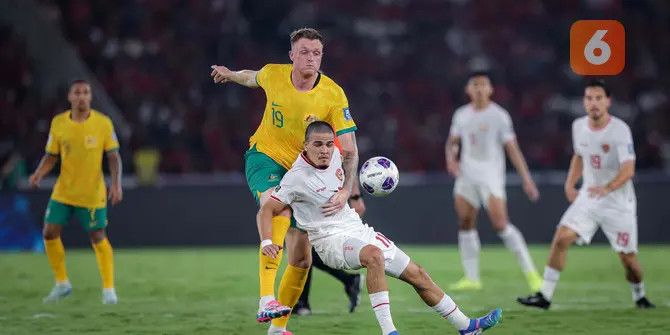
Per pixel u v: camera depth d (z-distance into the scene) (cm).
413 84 8588
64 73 7819
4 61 7756
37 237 6000
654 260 5228
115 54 8425
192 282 4347
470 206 4278
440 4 9406
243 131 7831
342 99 2647
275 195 2444
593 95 3362
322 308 3472
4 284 4288
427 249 5975
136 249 6047
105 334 2853
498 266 5109
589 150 3422
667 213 6066
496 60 8969
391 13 9344
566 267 4969
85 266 5031
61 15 8562
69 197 3625
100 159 3659
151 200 6072
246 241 6103
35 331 2916
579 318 3156
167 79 8281
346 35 9062
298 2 9238
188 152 7612
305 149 2448
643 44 8969
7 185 6266
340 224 2455
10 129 7262
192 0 8931
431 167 7825
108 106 7612
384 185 2570
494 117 4278
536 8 9350
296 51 2608
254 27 9094
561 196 6078
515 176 6500
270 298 2461
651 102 8638
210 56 8675
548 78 8825
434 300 2445
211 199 6106
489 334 2830
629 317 3178
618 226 3378
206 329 2938
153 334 2847
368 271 2378
